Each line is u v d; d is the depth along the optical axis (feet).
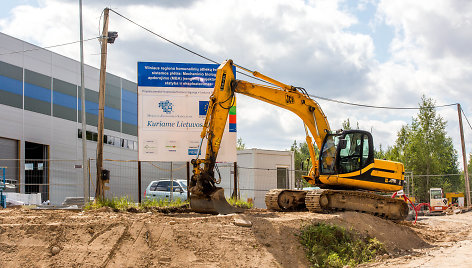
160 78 63.41
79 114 118.83
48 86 109.81
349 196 57.67
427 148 150.00
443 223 78.38
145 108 62.90
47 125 108.68
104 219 43.29
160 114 63.05
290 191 62.28
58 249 38.22
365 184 59.62
